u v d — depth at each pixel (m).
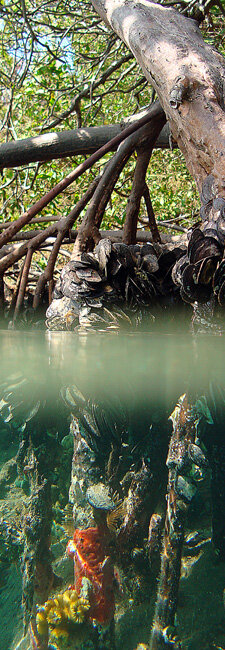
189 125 2.47
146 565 0.95
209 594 0.88
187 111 2.48
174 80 2.53
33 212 3.66
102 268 2.57
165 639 0.80
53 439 1.27
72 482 1.14
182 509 1.05
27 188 5.42
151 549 0.99
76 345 1.95
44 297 4.24
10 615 0.86
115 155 3.70
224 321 2.03
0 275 3.85
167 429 1.19
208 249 2.03
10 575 0.95
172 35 2.78
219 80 2.52
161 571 0.94
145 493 1.08
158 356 1.69
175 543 0.99
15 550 1.00
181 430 1.19
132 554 0.97
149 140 3.77
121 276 2.55
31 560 0.97
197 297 2.05
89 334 2.28
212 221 2.20
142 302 2.51
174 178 7.41
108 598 0.88
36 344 2.03
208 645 0.77
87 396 1.36
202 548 0.99
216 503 1.04
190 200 7.04
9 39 5.86
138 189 4.01
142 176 3.97
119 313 2.49
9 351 1.87
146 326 2.46
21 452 1.25
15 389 1.44
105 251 2.56
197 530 1.03
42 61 5.82
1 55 6.15
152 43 2.75
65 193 6.05
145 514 1.04
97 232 3.50
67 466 1.18
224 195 2.24
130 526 1.02
